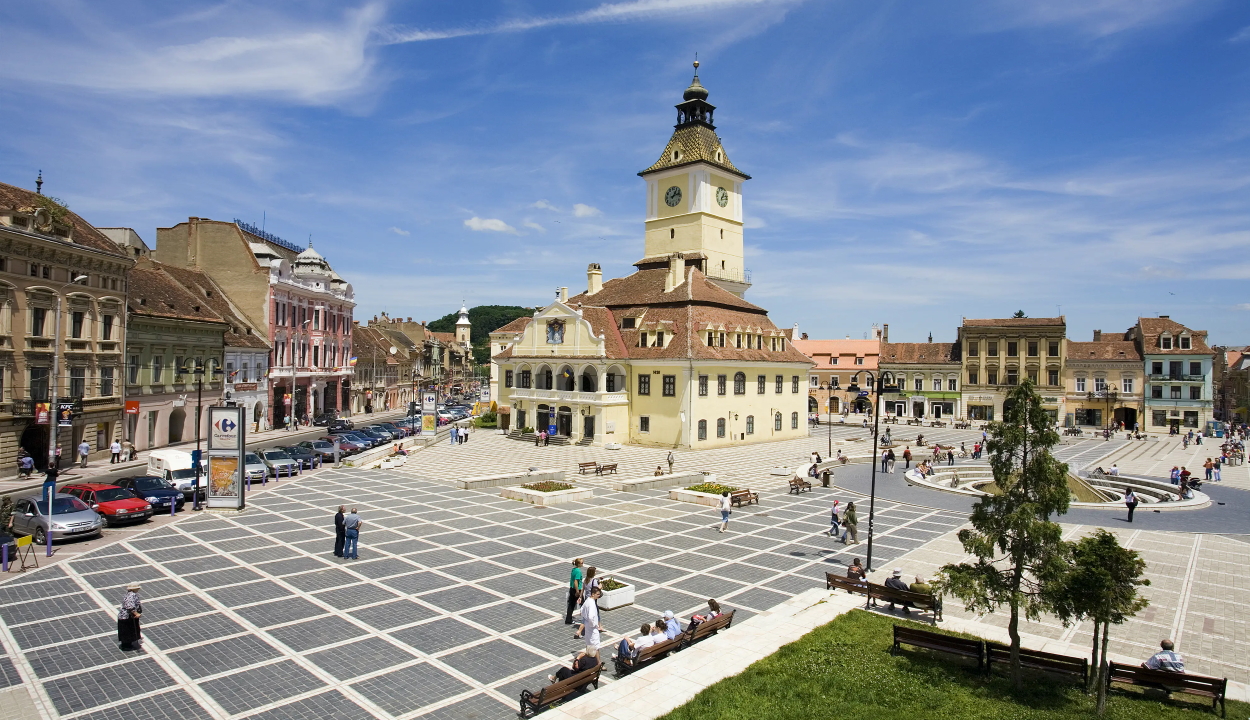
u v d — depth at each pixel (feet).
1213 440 287.89
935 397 361.30
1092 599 50.70
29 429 154.81
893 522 121.49
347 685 56.44
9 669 58.13
